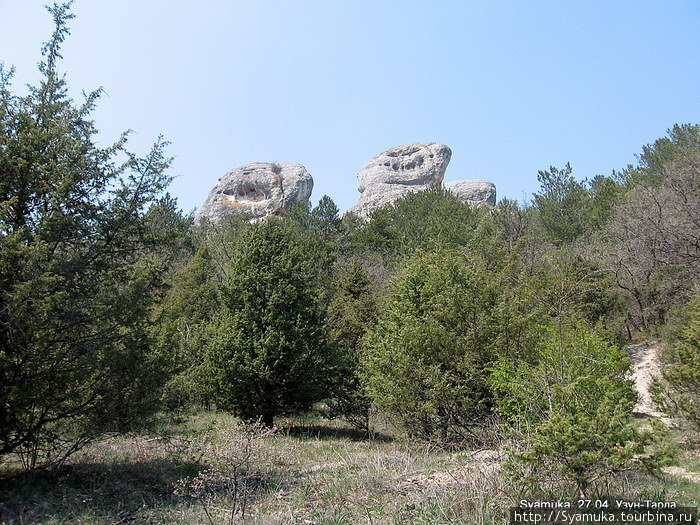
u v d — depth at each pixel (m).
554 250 27.59
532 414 6.79
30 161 7.67
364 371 14.44
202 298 24.89
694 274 21.77
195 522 6.10
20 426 7.32
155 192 8.73
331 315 22.30
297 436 14.34
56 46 8.67
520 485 6.00
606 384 6.86
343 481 7.60
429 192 39.69
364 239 37.00
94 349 7.57
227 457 7.01
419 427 11.19
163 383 8.73
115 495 7.20
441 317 11.93
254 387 14.60
